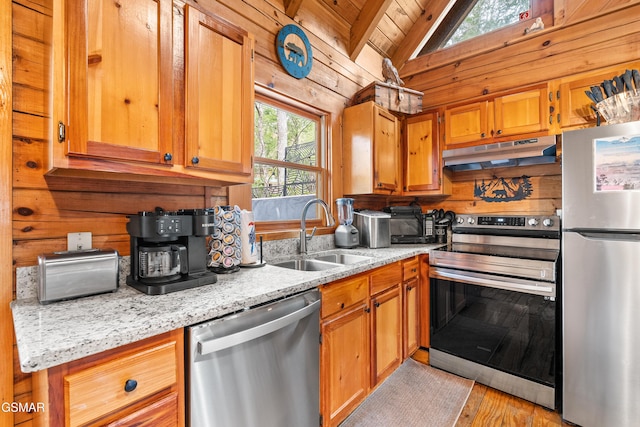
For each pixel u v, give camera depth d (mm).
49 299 1008
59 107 935
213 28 1324
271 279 1355
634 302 1494
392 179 2660
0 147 1035
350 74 2674
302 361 1323
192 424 942
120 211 1320
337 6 2453
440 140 2697
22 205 1079
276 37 2020
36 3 1106
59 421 708
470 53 2787
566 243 1687
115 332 779
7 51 1048
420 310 2453
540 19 2445
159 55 1144
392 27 2949
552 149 2191
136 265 1210
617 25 2168
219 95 1343
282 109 2170
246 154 1463
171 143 1180
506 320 1985
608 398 1565
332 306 1505
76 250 1173
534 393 1853
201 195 1602
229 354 1037
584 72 2268
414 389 2002
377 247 2434
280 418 1221
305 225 2172
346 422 1686
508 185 2631
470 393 1966
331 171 2451
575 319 1662
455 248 2443
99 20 999
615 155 1539
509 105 2369
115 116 1032
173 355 906
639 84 1797
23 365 631
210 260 1471
